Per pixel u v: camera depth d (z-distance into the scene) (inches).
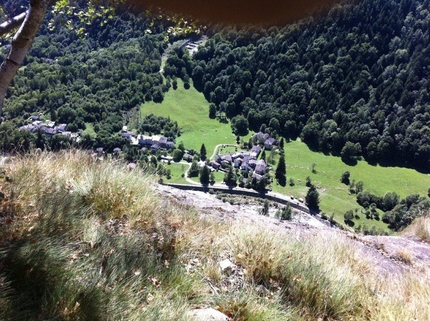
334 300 135.2
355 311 137.1
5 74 122.6
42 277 94.1
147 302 101.7
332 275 145.6
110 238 127.8
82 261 108.8
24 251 98.6
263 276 138.8
